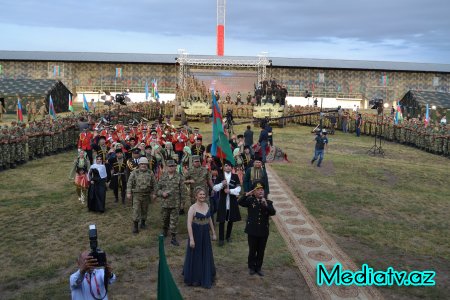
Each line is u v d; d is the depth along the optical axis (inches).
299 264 362.6
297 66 2427.4
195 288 317.4
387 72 2459.4
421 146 1127.6
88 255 207.8
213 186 407.8
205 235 321.1
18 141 766.5
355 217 509.7
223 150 399.9
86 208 521.3
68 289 313.0
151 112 1699.1
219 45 2696.9
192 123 1616.6
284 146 1101.7
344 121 1488.7
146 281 327.9
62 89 1766.7
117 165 549.6
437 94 1876.2
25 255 375.6
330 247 403.5
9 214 491.5
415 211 544.1
